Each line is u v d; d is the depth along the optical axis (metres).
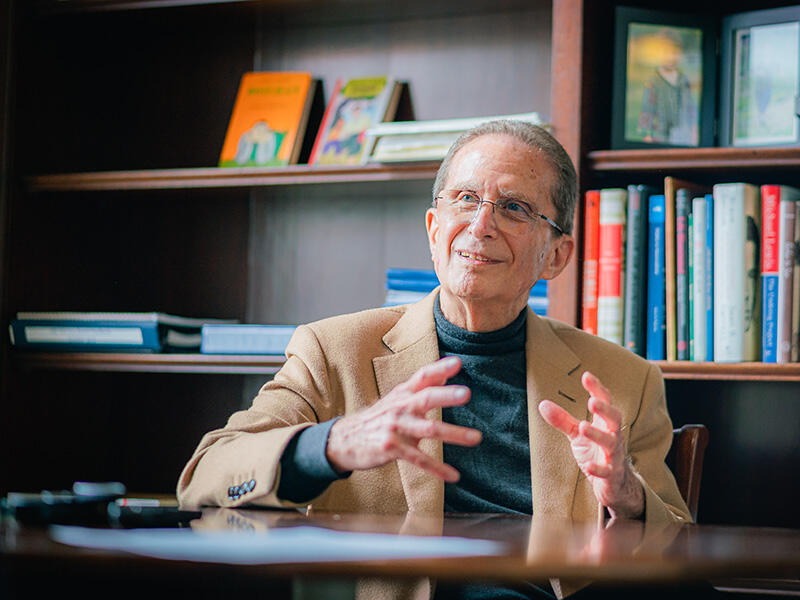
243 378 2.55
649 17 2.15
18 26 2.39
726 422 2.25
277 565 0.69
